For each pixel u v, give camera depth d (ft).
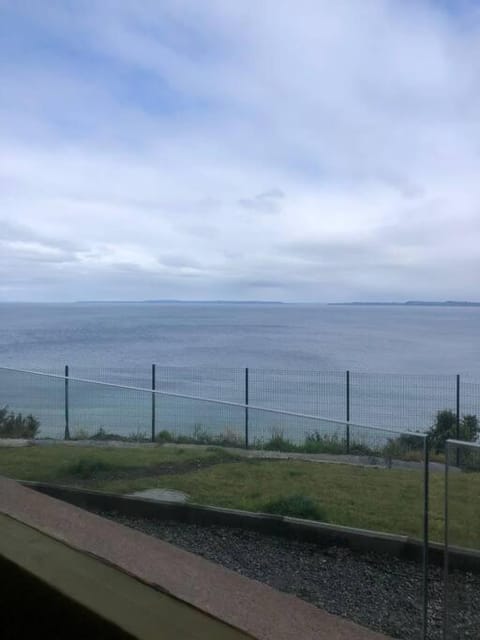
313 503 13.24
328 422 14.12
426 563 11.35
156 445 16.46
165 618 7.27
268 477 14.30
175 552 10.25
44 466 17.29
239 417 16.10
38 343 233.35
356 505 12.69
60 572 7.97
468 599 10.00
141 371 114.52
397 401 86.53
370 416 74.38
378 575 11.93
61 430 19.63
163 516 14.75
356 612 11.19
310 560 12.50
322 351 194.29
